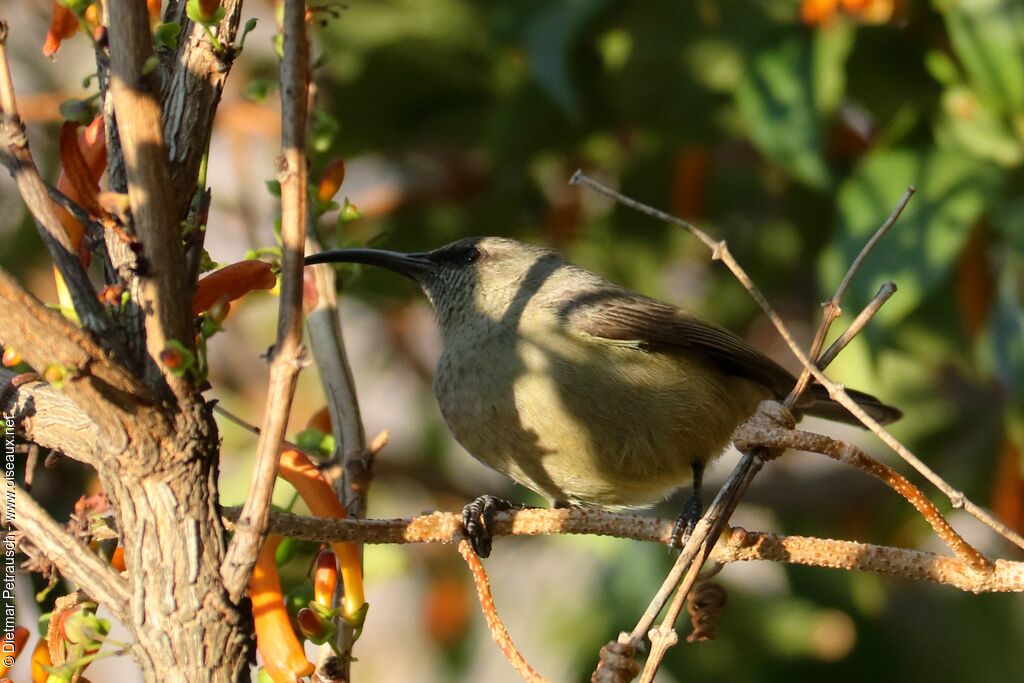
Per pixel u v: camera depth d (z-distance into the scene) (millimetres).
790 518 10867
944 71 8516
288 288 4344
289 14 4395
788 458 11336
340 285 6414
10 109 4492
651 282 10875
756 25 8742
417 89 9984
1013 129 8195
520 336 8047
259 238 10781
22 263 10328
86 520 5090
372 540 5184
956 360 10023
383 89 9930
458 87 10055
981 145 8234
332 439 6180
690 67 9039
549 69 8453
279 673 5004
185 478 4508
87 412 4375
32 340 4203
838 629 10430
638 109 9328
